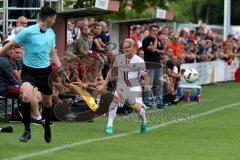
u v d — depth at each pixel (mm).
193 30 50281
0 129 23750
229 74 56312
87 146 21016
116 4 35000
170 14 43438
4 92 25922
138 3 51156
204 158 19078
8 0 34031
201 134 24156
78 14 35281
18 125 25750
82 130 24844
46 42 20641
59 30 34375
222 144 21828
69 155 19203
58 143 21500
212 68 51594
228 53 55562
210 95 41969
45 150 19984
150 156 19328
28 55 20688
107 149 20516
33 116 25750
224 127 26141
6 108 27094
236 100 38625
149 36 34531
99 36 35688
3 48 20562
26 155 18984
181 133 24422
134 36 39688
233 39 59125
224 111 32469
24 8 33500
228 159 18969
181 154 19766
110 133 24203
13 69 26672
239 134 24188
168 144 21734
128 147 21000
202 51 49656
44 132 23031
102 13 35531
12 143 21219
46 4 35625
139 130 25156
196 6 106562
